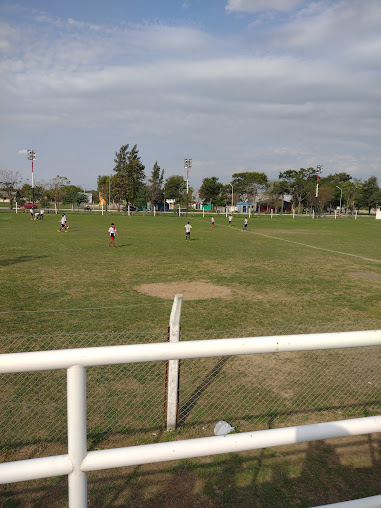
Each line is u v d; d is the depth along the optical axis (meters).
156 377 5.74
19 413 4.68
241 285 13.48
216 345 2.00
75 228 37.66
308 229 45.09
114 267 16.64
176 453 1.86
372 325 8.99
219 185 105.88
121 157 101.81
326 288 13.28
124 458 1.80
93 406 4.84
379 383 5.74
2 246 22.88
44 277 14.11
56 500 3.16
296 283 14.05
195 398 5.14
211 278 14.67
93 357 1.75
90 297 11.22
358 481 3.47
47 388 5.32
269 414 4.73
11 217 53.41
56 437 4.15
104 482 3.34
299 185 109.75
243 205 110.00
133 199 88.31
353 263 19.34
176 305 3.94
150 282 13.67
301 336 2.13
